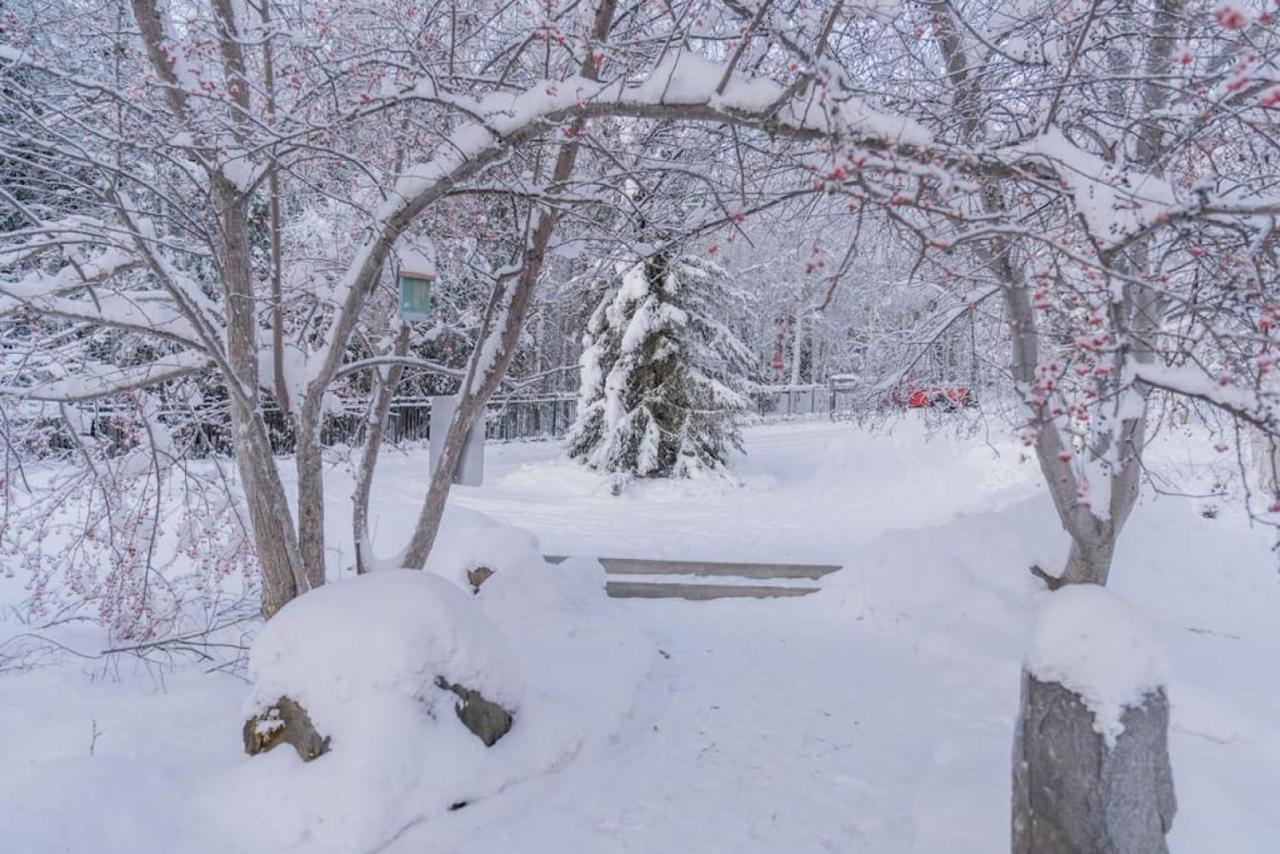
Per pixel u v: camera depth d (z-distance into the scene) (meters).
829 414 29.58
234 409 5.39
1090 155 3.53
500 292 5.76
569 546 11.29
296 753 4.37
